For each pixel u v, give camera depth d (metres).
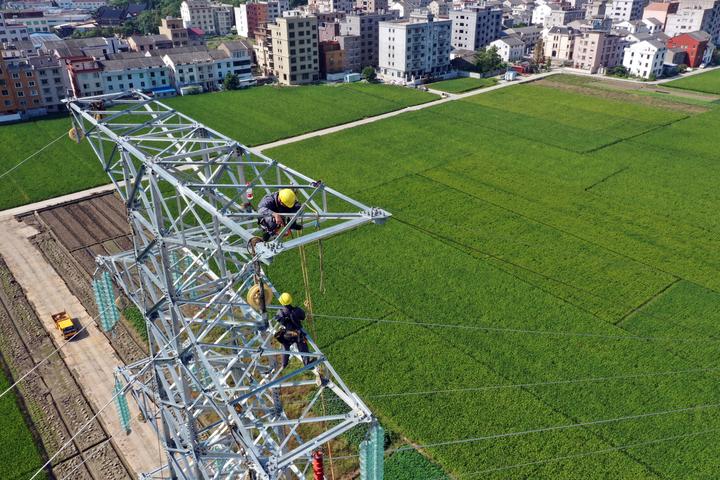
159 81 121.69
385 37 137.12
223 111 108.19
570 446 35.69
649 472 33.91
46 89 105.25
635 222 64.50
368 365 42.22
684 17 178.00
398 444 35.97
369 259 56.31
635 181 75.81
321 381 23.27
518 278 53.28
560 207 68.19
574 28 159.00
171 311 25.62
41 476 33.66
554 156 84.69
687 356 43.34
